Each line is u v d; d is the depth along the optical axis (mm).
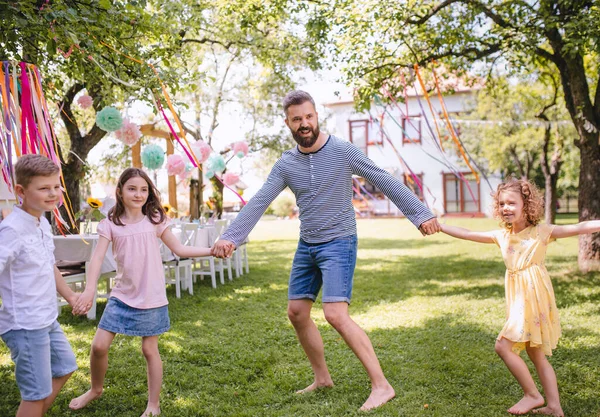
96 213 4504
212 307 5051
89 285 2398
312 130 2549
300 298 2684
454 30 6566
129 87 3869
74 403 2555
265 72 11055
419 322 4242
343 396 2641
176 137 3664
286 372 3105
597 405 2484
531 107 12898
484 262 7969
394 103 6867
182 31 5910
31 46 3727
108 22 3559
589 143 6426
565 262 7672
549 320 2479
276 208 26078
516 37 6215
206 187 10086
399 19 5957
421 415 2375
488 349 3439
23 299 2025
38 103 3146
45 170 2062
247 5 6660
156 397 2490
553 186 11602
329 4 6398
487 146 15523
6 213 2939
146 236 2549
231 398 2703
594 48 5078
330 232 2580
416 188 20734
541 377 2461
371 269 7559
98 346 2445
